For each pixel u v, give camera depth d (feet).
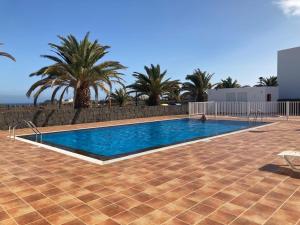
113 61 54.80
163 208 11.32
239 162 19.01
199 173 16.37
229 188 13.64
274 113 67.46
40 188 13.97
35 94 50.34
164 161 19.58
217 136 31.78
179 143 27.09
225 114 71.77
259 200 12.03
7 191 13.57
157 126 52.65
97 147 33.04
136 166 18.26
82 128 43.34
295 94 78.33
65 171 17.22
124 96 98.78
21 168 18.06
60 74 51.80
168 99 112.06
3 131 39.55
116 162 19.49
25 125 43.75
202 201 12.01
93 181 15.05
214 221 10.12
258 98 75.82
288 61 79.41
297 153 16.70
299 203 11.65
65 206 11.64
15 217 10.63
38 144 27.58
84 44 53.78
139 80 77.05
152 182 14.75
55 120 47.91
